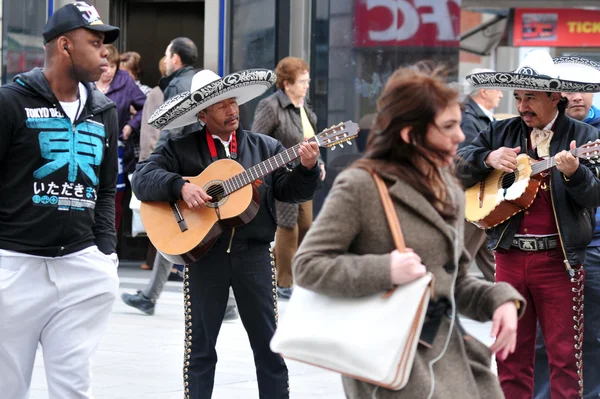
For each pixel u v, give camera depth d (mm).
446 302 6230
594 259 10867
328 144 9719
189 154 10055
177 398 11523
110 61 20312
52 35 8078
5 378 8273
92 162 8273
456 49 20438
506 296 6348
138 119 20578
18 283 8102
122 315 16672
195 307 9828
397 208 6125
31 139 8023
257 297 9789
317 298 6086
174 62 17531
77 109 8227
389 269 5832
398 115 6125
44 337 8305
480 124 15289
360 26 20078
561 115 9930
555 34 25625
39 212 8086
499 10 24375
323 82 20156
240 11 20422
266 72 9914
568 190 9414
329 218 6090
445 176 6367
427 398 6055
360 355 5820
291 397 11797
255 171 9766
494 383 6457
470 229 15508
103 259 8398
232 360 13625
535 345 10312
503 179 10023
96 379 12352
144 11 23484
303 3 20125
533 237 9781
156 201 10008
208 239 9688
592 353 10922
